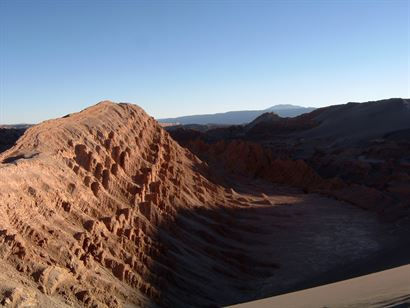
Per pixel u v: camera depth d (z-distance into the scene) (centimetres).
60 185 2819
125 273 2431
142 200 3612
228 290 3036
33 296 1741
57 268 2006
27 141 3247
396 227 4812
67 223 2495
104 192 3216
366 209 5812
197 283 2927
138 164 4338
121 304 2189
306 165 7988
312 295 1894
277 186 7606
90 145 3756
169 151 5538
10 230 2012
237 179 7556
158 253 2938
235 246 3956
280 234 4541
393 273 2164
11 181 2370
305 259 3791
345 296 1644
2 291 1630
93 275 2219
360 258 3734
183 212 4141
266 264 3641
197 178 5578
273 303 1855
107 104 5153
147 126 5550
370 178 7619
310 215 5416
